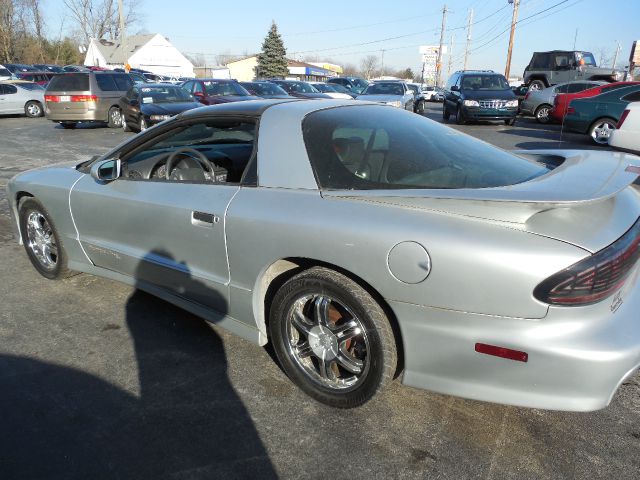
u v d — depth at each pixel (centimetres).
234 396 266
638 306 213
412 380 225
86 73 1558
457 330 207
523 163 275
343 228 225
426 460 221
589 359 189
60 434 238
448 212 211
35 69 3656
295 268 264
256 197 260
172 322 342
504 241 196
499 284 196
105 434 238
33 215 403
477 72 1752
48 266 408
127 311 357
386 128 281
